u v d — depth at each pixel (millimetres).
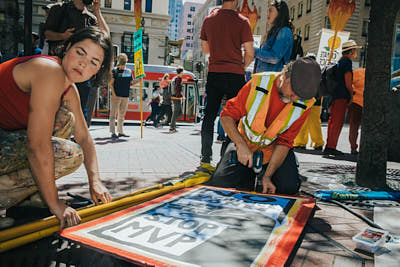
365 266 1541
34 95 1599
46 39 3906
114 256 1420
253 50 3773
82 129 2160
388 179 3799
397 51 7074
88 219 1868
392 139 5605
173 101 10062
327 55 8156
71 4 3871
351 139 6227
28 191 1826
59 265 1458
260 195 2527
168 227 1751
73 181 3027
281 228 1820
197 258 1415
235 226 1817
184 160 4672
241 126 2854
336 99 5906
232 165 2811
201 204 2209
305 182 3479
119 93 7367
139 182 3164
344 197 2752
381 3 3162
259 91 2529
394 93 5539
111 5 30000
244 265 1373
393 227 2117
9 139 1740
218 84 3719
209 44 3793
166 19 30625
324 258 1619
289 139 2648
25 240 1566
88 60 1705
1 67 1707
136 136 8117
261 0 38531
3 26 2801
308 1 28516
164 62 31219
